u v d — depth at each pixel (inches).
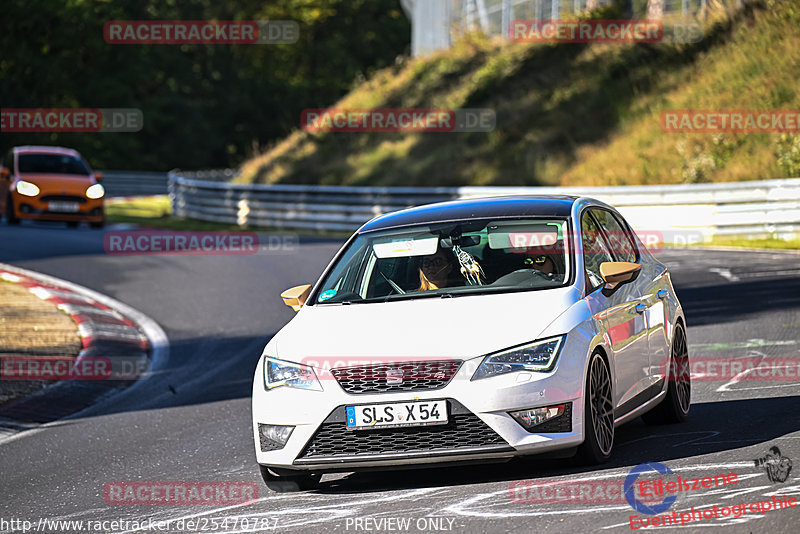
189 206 5118.1
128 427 1378.0
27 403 1569.9
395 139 5442.9
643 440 1019.3
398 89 6067.9
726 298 2085.4
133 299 2561.5
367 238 1080.2
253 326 2172.7
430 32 7121.1
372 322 925.2
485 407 850.1
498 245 1013.8
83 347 1969.7
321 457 885.2
